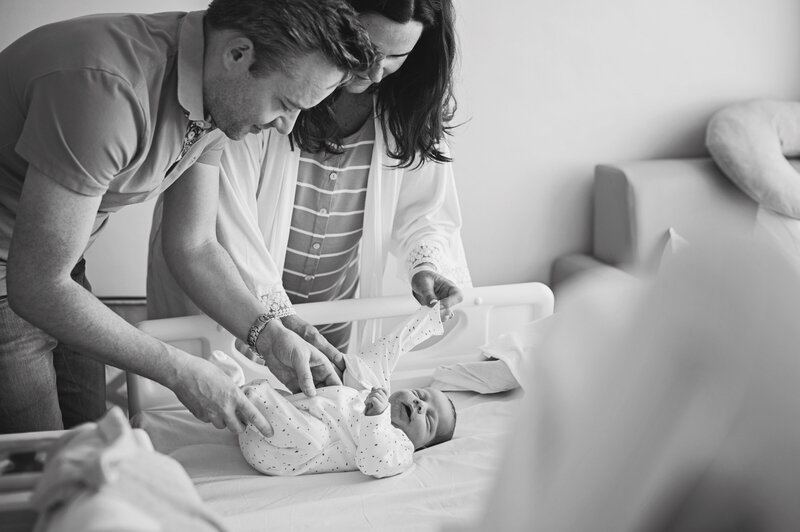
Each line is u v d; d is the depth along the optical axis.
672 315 0.38
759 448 0.36
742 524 0.37
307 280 1.97
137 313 2.72
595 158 3.16
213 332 1.83
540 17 2.96
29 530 0.74
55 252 1.24
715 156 3.03
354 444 1.69
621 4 3.04
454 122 2.96
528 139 3.06
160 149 1.31
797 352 0.37
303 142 1.75
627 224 2.98
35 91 1.20
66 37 1.21
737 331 0.37
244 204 1.79
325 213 1.88
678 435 0.37
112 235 2.65
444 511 1.47
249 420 1.49
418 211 2.00
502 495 0.40
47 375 1.58
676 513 0.37
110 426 0.67
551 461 0.39
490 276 3.17
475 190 3.06
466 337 2.09
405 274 2.03
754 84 3.25
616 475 0.38
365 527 1.41
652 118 3.18
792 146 3.09
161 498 0.61
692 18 3.12
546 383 0.40
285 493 1.56
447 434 1.84
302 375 1.67
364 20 1.48
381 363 1.87
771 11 3.20
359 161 1.86
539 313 2.12
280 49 1.18
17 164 1.33
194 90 1.26
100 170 1.20
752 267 0.38
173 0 2.58
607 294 0.42
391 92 1.75
